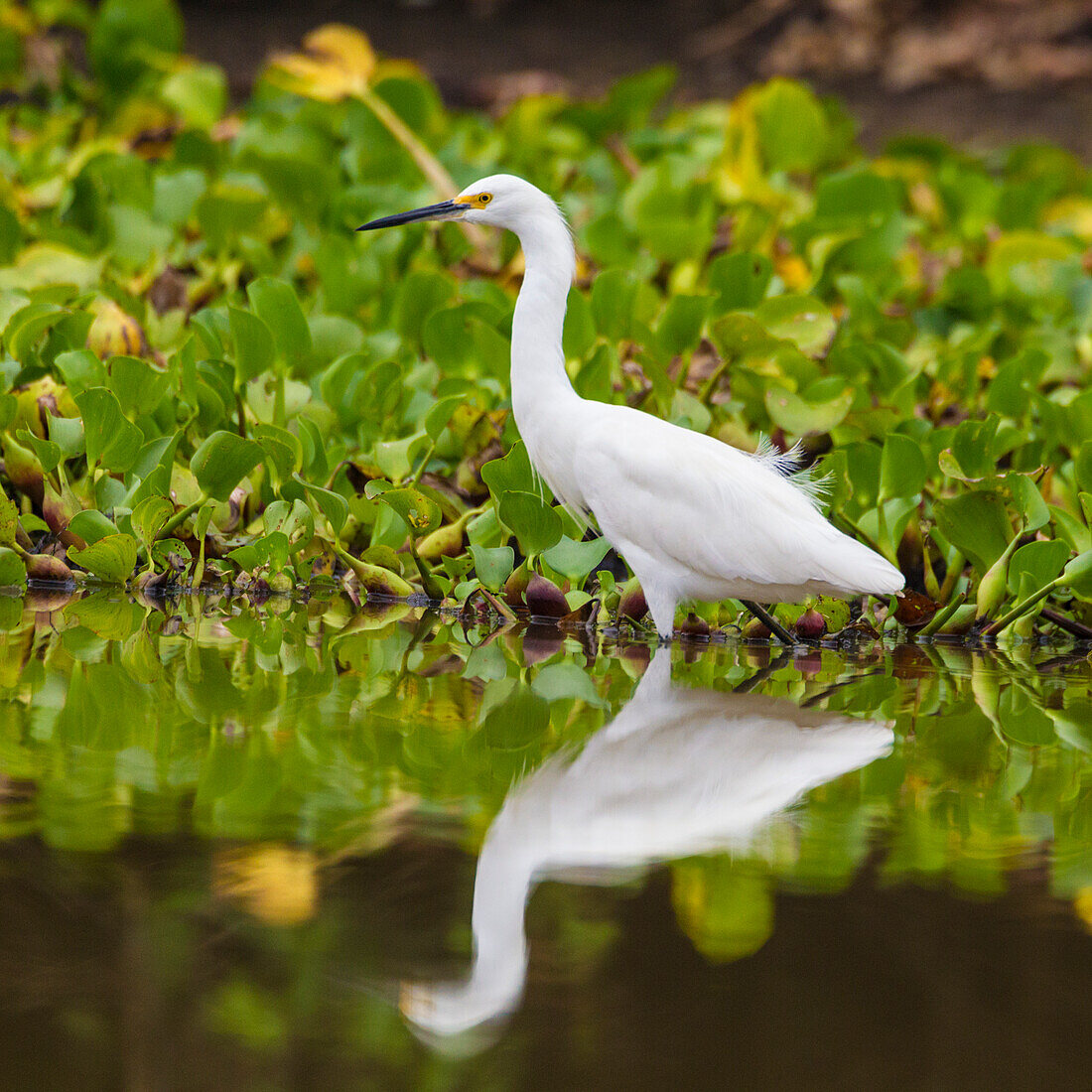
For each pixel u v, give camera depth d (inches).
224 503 426.0
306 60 777.6
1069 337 616.4
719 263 561.9
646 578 381.4
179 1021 152.8
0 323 476.1
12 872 186.5
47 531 422.6
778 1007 161.3
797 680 340.2
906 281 733.3
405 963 168.6
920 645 401.4
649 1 1852.9
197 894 183.5
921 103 1653.5
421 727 273.3
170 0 877.8
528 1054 149.5
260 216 602.2
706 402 505.4
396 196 669.3
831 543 360.2
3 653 315.9
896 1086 145.3
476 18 1756.9
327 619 383.9
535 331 402.6
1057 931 184.5
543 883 195.3
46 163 730.8
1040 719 306.7
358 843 205.5
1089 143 1505.9
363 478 451.8
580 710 295.7
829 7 1769.2
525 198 403.9
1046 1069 149.1
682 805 233.9
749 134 776.9
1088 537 406.9
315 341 510.3
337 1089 141.7
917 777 256.5
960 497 396.8
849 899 193.8
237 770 236.4
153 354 517.7
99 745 246.8
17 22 924.0
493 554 399.5
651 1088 143.6
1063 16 1766.7
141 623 358.3
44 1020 151.6
